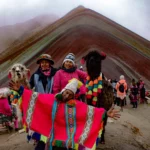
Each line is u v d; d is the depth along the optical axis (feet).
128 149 21.30
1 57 129.18
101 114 14.56
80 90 16.88
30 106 14.70
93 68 18.24
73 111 14.57
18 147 20.01
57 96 14.61
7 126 29.76
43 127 14.55
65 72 17.94
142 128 34.40
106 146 20.62
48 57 18.51
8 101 31.04
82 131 14.32
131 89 59.93
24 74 18.67
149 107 61.41
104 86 18.84
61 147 15.15
